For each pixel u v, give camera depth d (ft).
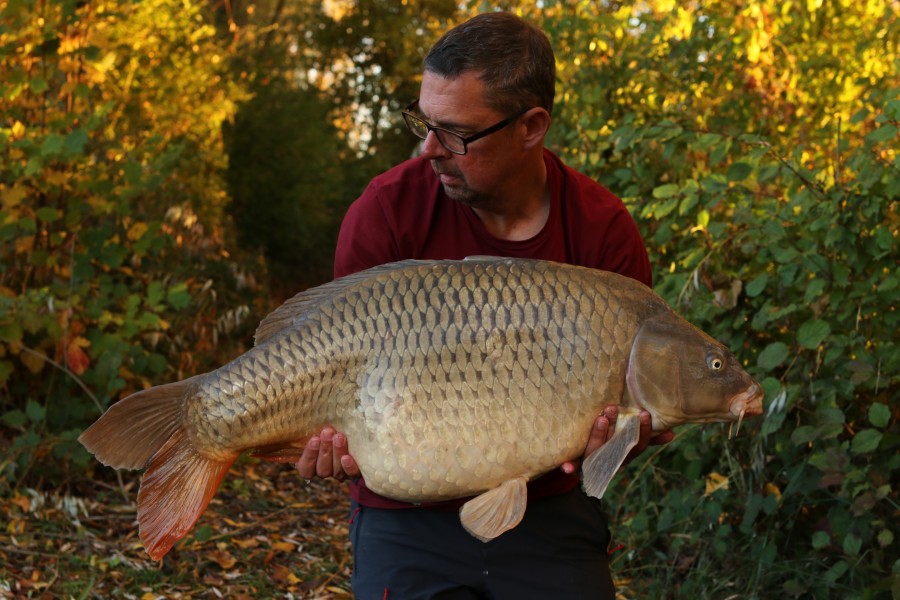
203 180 31.68
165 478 6.71
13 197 15.43
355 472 6.64
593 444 6.50
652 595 12.59
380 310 6.49
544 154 7.36
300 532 15.97
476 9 21.06
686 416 6.51
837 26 17.58
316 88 60.18
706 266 12.50
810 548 12.31
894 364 10.93
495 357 6.37
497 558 7.27
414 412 6.39
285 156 49.55
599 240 7.38
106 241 16.67
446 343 6.39
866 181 10.89
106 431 6.64
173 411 6.74
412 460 6.40
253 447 6.72
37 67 16.40
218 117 32.91
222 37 50.90
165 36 30.30
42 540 13.74
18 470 15.21
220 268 27.20
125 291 16.99
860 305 11.30
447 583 7.29
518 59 6.70
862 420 12.12
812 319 11.18
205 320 21.35
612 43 18.71
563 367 6.40
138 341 18.06
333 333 6.53
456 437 6.38
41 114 16.84
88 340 16.22
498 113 6.70
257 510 16.72
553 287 6.48
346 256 7.36
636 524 13.32
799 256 11.52
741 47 16.67
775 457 12.50
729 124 16.16
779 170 12.46
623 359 6.48
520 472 6.44
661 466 14.30
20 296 15.34
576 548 7.50
